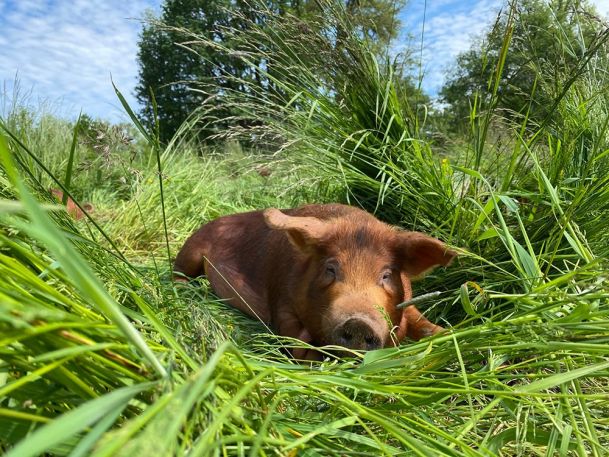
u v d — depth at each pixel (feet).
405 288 2.68
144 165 6.49
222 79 4.44
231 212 5.24
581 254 2.20
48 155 6.18
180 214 5.03
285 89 3.81
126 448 0.69
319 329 2.49
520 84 3.91
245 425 1.12
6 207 0.70
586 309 1.64
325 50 3.68
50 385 1.07
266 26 4.05
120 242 4.33
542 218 2.72
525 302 1.90
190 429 0.95
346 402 1.33
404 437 1.20
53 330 0.99
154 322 1.20
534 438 1.52
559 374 1.50
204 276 3.55
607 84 3.60
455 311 2.77
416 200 3.33
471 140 3.58
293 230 2.62
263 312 3.10
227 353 1.47
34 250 1.59
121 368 1.07
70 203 4.75
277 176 4.85
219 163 6.10
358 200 3.69
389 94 3.67
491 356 1.68
